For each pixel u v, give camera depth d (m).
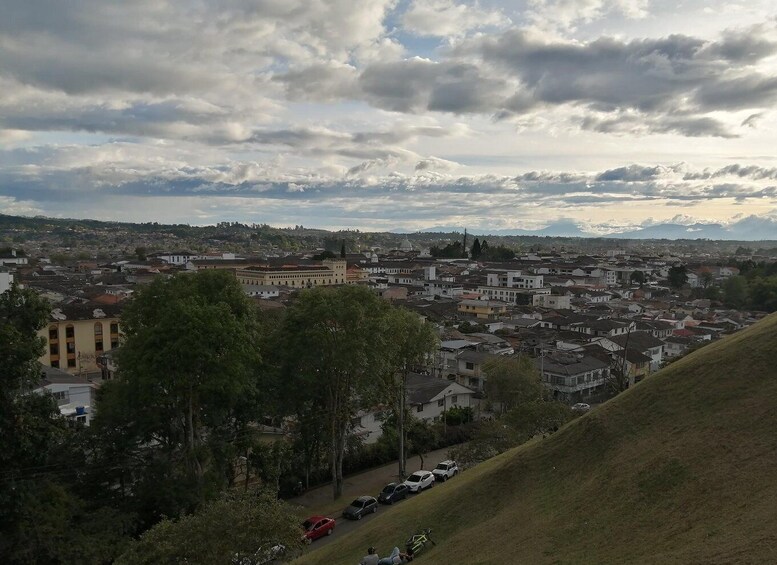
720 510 21.88
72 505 32.41
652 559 20.27
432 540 30.64
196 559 22.45
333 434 47.00
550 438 34.47
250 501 25.27
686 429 28.38
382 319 46.19
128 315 43.47
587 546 23.41
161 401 38.53
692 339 103.62
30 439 28.62
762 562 17.28
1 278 63.22
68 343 88.94
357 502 44.22
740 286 158.38
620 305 147.38
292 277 191.25
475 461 47.16
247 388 40.44
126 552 23.98
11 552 28.16
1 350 27.94
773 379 28.95
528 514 28.30
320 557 33.84
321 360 44.81
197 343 36.59
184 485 37.69
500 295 168.75
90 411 54.38
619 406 33.06
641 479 26.20
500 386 63.28
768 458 23.80
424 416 66.62
